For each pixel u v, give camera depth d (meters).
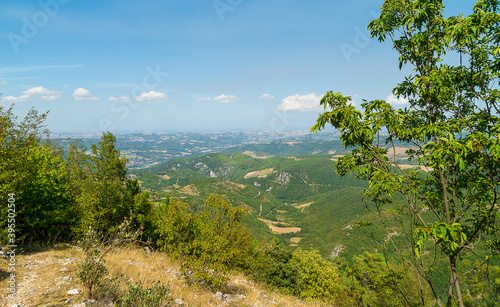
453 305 5.25
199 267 10.84
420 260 5.70
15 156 11.04
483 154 4.51
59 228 14.91
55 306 5.91
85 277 6.68
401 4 6.17
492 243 5.41
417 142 6.15
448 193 6.31
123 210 17.95
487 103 5.62
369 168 6.38
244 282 15.12
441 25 5.80
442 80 5.43
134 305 5.94
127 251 13.45
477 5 5.34
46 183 15.04
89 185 17.28
